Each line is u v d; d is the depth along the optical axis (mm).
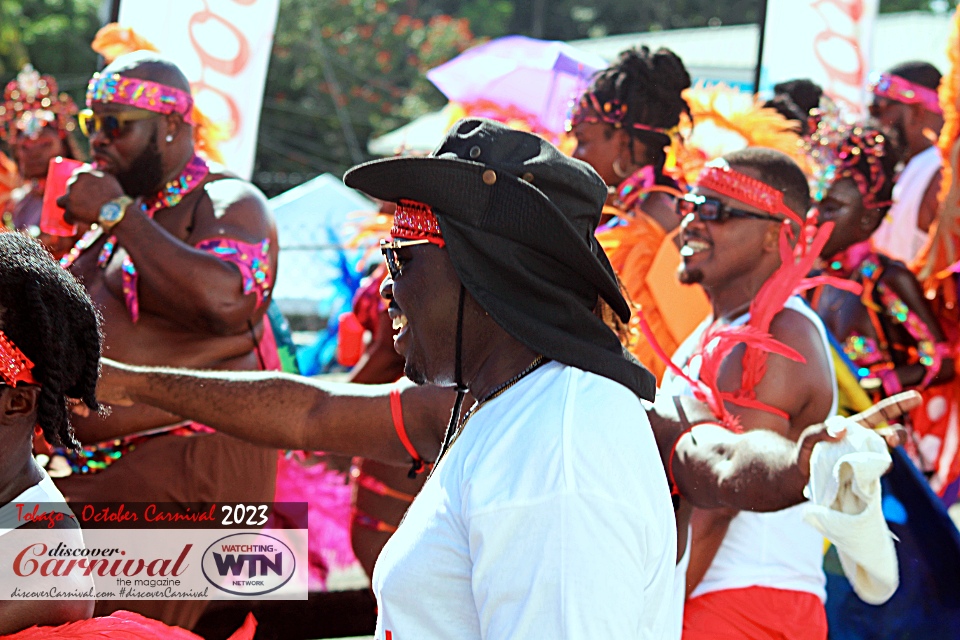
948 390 4387
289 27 17844
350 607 3896
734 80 14852
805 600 2512
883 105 5309
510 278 1441
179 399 2221
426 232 1481
